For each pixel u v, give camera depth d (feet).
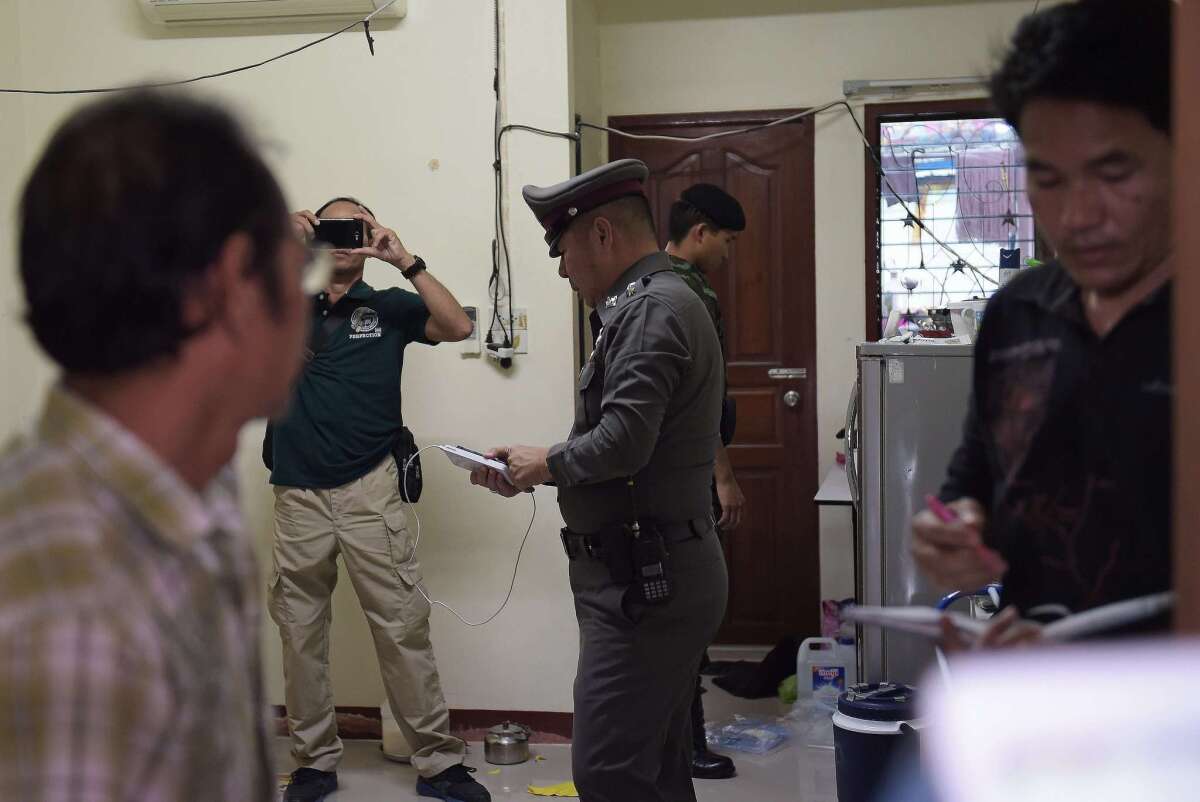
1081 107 2.95
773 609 15.08
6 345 12.03
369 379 10.53
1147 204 2.94
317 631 10.71
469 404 11.84
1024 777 2.08
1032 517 3.31
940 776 2.23
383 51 11.82
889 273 14.67
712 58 14.85
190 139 2.43
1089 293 3.14
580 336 12.44
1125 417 3.05
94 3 12.14
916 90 14.40
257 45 11.99
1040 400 3.27
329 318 10.53
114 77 12.16
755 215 14.89
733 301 14.99
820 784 10.74
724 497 10.93
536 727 11.90
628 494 6.93
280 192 2.63
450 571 11.94
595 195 7.21
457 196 11.78
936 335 9.89
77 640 2.10
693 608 6.97
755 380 14.99
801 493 14.96
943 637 3.12
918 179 14.55
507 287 11.72
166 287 2.35
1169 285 2.96
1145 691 2.07
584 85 13.19
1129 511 3.05
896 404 9.12
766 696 13.56
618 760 6.93
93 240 2.31
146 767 2.15
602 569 7.00
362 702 12.22
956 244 14.51
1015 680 2.13
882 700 8.13
